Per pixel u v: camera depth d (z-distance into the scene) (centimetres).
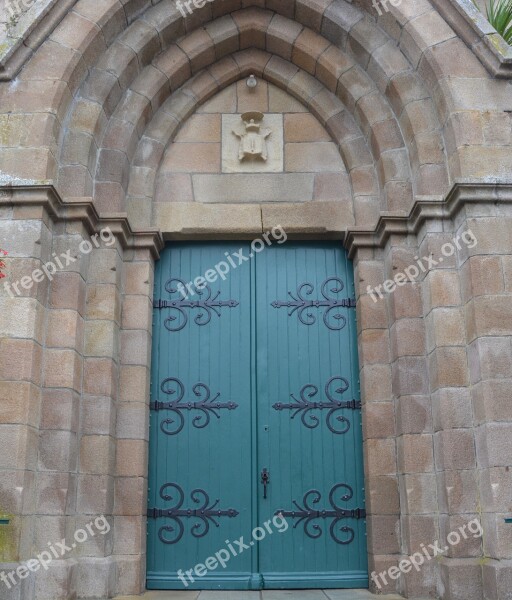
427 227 656
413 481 629
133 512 645
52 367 622
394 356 673
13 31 667
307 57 755
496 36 661
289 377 717
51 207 638
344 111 760
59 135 670
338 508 682
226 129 768
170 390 711
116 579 627
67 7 681
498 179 625
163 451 696
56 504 593
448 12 679
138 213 727
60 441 605
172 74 746
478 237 617
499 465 568
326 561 670
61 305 637
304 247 755
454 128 649
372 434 668
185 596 629
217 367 719
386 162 714
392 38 713
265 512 682
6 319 601
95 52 695
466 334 624
